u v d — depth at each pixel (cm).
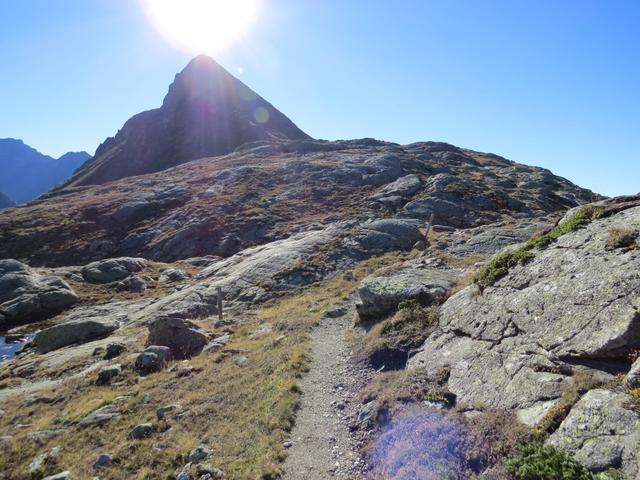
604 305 1153
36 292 4859
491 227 4212
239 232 6344
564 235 1648
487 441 1014
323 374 1756
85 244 6944
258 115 17562
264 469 1160
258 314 3319
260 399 1617
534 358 1188
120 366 2483
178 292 4341
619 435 819
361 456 1182
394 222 4950
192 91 18112
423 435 1127
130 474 1305
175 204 7781
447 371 1412
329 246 4603
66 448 1562
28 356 3572
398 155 9006
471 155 11056
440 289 2089
